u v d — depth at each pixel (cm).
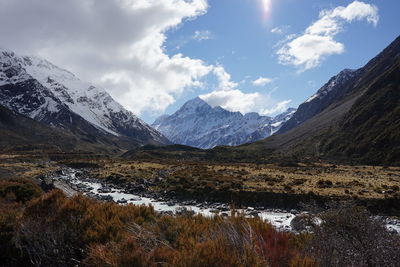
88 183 5800
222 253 525
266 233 679
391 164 8212
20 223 931
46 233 844
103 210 1002
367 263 543
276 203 3703
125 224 893
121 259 583
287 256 586
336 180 4853
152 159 12888
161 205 3822
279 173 6081
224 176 5259
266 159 12144
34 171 7025
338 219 616
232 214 800
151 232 771
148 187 5028
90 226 870
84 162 9588
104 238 814
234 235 621
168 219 872
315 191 3834
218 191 4162
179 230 795
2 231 903
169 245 688
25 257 851
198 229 776
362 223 593
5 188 1903
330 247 584
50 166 8906
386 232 589
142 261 573
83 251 768
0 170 5919
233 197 3978
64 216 943
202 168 7012
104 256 636
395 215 3152
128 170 7069
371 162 8894
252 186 4297
